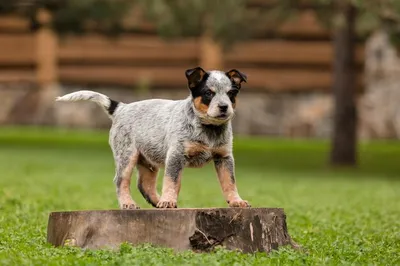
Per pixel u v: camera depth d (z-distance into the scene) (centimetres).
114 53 3012
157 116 896
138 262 771
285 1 2372
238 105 3025
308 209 1412
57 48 3008
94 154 2528
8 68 3028
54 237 908
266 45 3012
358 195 1719
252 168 2358
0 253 841
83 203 1430
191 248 845
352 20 2331
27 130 2961
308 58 3011
